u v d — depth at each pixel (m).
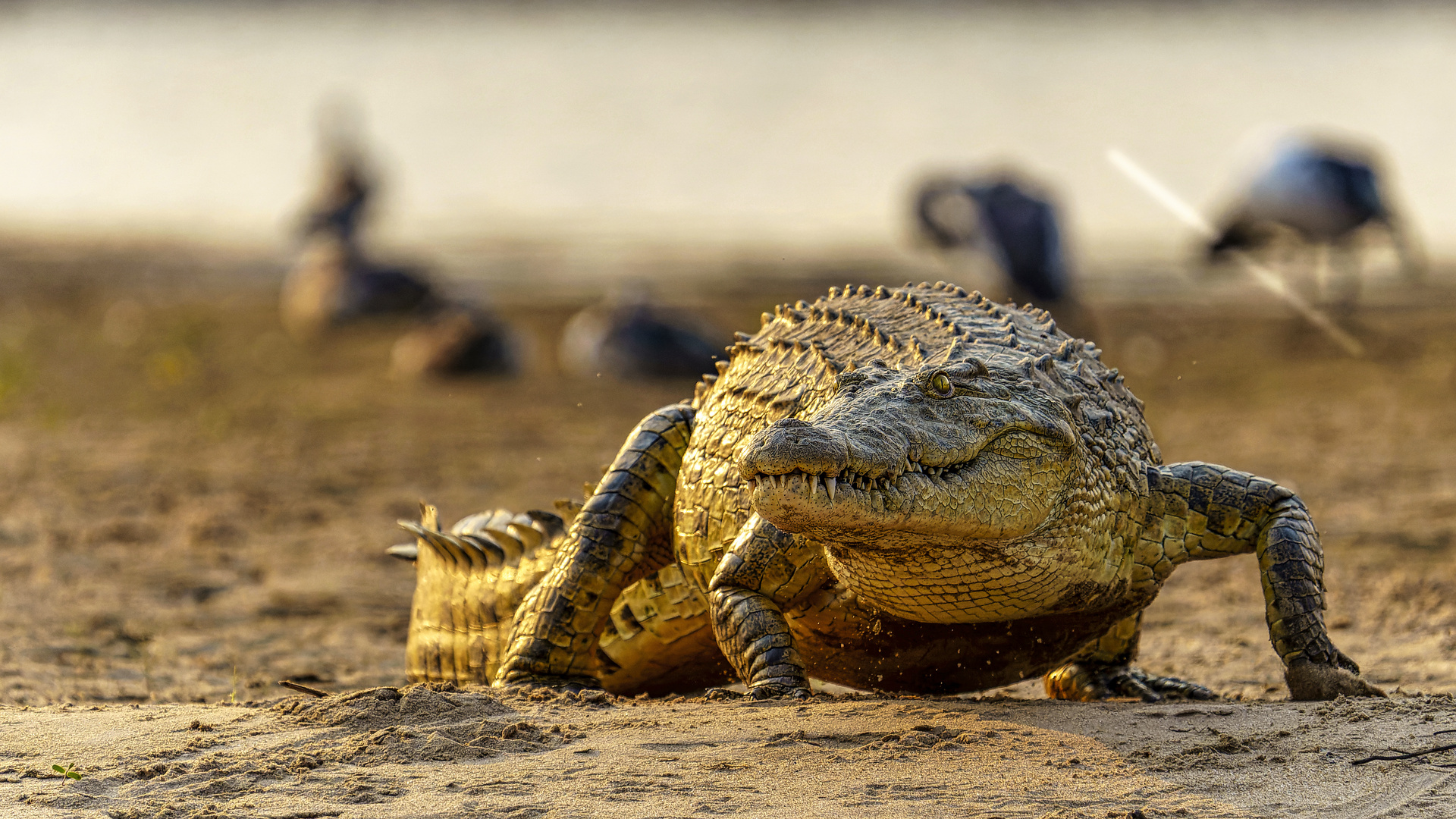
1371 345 78.56
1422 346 77.94
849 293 24.28
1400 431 57.66
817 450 16.05
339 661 29.62
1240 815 14.79
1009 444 18.23
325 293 91.94
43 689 25.92
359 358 84.19
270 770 16.67
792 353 22.31
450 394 73.19
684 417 24.12
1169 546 21.02
